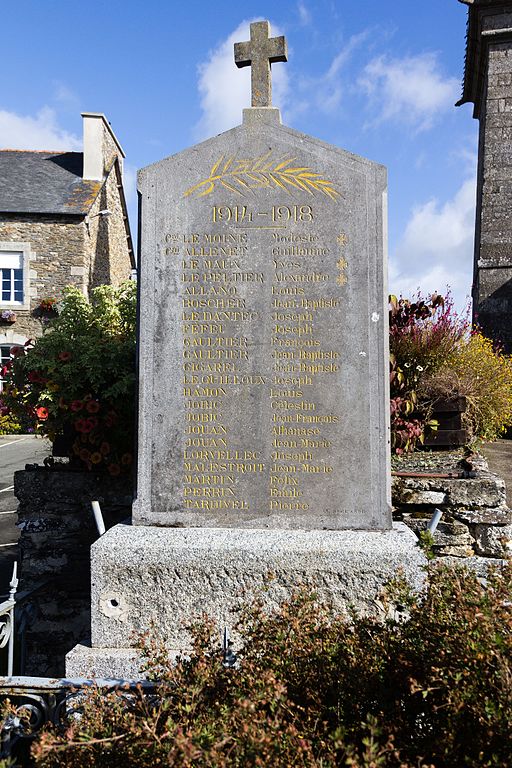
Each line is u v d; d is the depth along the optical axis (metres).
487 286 16.09
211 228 3.85
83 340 5.11
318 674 2.15
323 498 3.73
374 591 3.28
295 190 3.82
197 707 2.07
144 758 1.90
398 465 4.85
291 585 3.31
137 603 3.37
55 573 4.75
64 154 25.12
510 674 1.81
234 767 1.72
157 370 3.85
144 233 3.88
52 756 2.08
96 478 4.77
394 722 1.98
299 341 3.78
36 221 22.00
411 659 2.09
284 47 3.92
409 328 5.73
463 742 1.81
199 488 3.80
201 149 3.88
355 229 3.77
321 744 1.83
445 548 4.39
